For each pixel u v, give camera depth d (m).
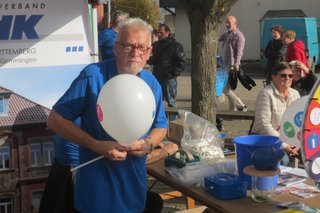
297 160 4.16
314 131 2.25
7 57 3.56
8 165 3.65
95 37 4.07
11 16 3.53
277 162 2.59
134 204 2.56
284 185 2.81
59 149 3.18
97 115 2.38
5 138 3.62
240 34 9.00
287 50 8.63
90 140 2.38
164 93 8.43
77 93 2.43
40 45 3.65
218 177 2.72
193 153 3.21
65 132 2.39
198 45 5.09
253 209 2.44
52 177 3.25
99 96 2.33
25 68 3.62
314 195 2.64
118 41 2.46
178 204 4.67
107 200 2.48
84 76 2.46
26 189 3.72
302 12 22.80
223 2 4.97
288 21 17.64
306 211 2.37
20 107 3.64
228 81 8.97
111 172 2.48
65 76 3.76
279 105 4.33
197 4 5.00
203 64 5.11
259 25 23.27
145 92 2.32
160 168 3.20
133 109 2.25
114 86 2.28
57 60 3.72
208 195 2.66
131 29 2.44
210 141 3.34
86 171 2.50
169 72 8.34
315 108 2.23
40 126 3.70
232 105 9.09
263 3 23.11
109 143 2.36
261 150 2.55
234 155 3.53
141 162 2.59
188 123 3.39
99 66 2.51
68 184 2.87
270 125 4.29
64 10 3.70
